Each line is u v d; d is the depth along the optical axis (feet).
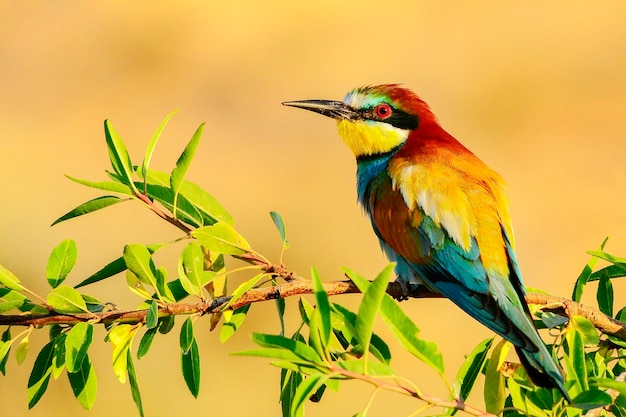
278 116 66.08
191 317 17.60
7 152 59.06
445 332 41.83
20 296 17.52
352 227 51.72
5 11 76.84
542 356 17.56
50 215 51.44
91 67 70.79
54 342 17.84
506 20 78.23
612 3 79.56
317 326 13.84
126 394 35.99
